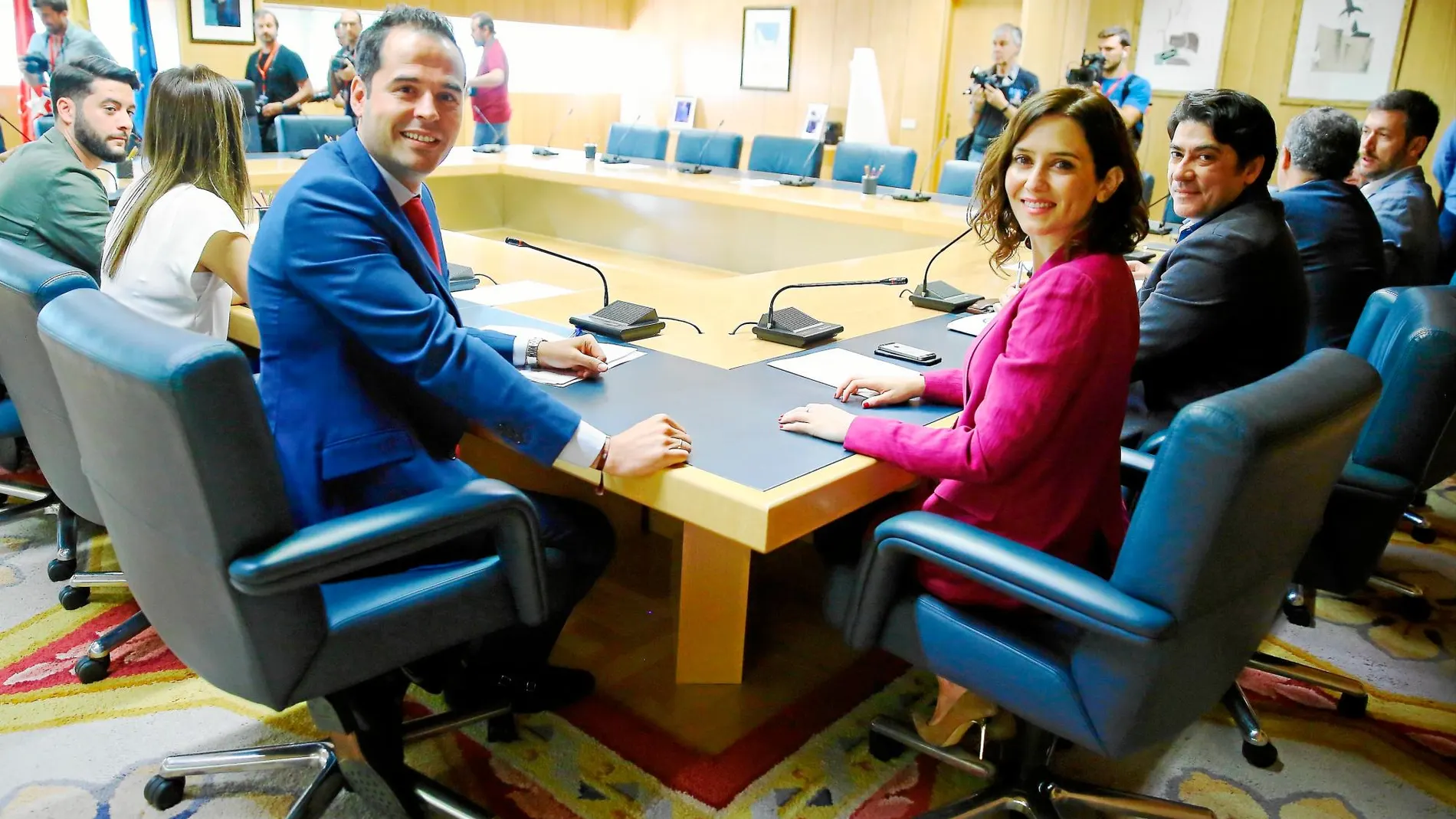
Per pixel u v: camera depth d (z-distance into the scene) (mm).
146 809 1654
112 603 2289
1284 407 1140
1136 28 6398
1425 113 3186
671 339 2080
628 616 2303
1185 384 1983
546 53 8602
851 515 1761
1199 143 1912
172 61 6184
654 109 9008
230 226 1954
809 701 2012
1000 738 1649
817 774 1799
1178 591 1155
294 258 1371
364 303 1374
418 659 1389
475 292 2482
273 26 6055
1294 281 1921
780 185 4656
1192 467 1118
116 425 1186
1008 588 1253
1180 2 6211
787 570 2549
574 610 2316
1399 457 1861
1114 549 1491
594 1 8594
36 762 1751
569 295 2477
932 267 3051
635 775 1774
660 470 1404
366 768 1517
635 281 2693
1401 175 3246
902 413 1675
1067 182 1349
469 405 1429
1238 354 1941
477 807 1548
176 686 1990
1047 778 1634
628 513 2586
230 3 6406
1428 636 2404
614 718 1931
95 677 1991
